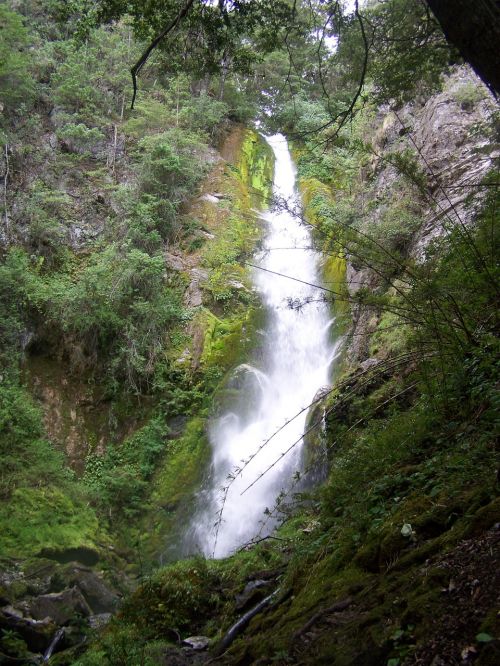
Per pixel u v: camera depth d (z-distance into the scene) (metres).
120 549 12.76
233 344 16.05
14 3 23.17
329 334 14.95
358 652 2.37
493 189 5.59
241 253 19.03
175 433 14.92
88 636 5.64
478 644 1.97
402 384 6.32
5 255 17.02
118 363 15.88
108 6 6.60
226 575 5.38
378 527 3.46
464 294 4.54
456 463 3.54
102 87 22.47
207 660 3.87
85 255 18.27
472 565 2.40
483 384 4.07
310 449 10.05
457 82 14.33
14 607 7.21
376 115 17.53
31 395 15.34
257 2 6.79
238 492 12.39
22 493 12.83
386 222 11.55
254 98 26.19
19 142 19.53
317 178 22.33
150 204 18.89
